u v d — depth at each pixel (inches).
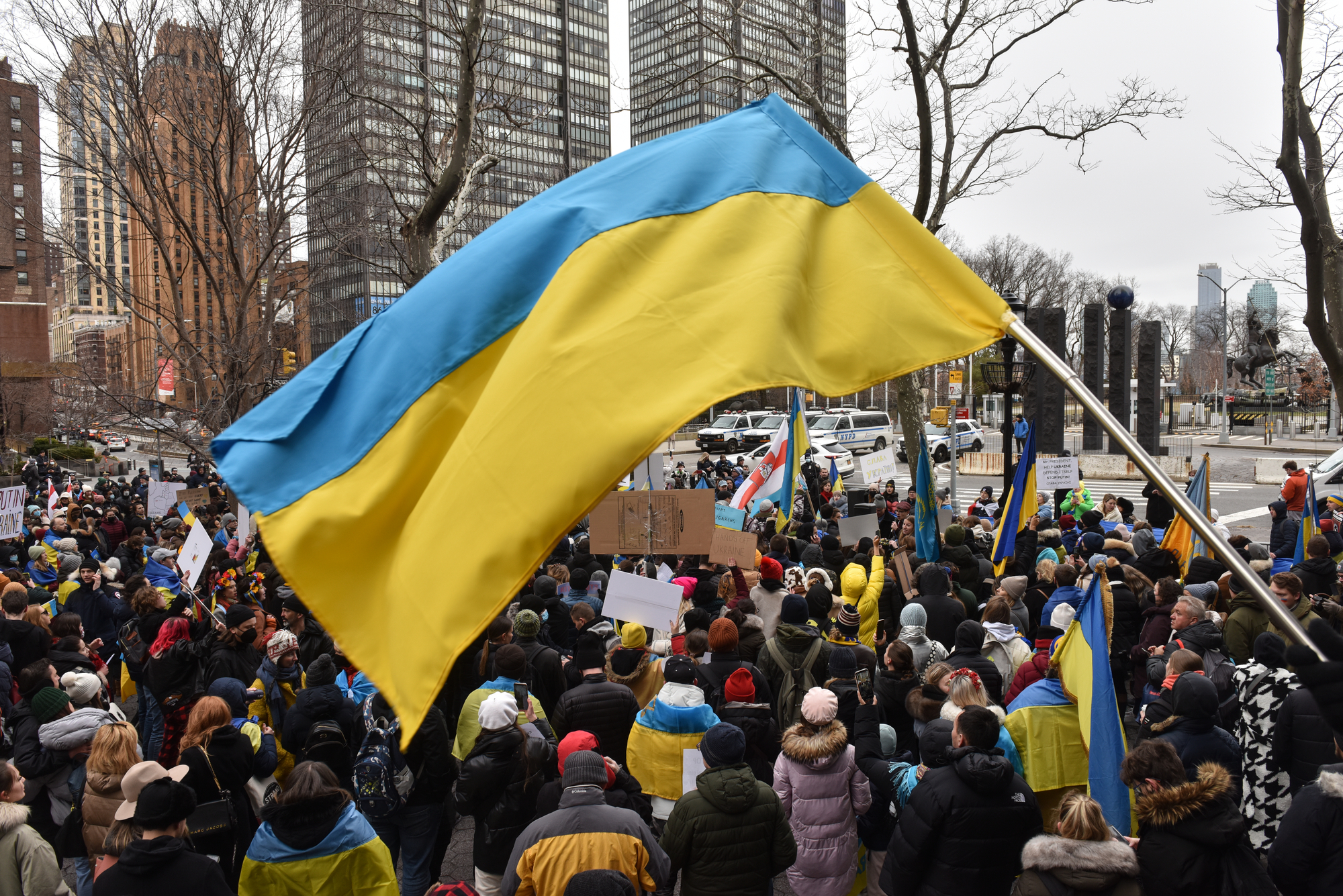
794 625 232.4
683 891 157.6
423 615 96.2
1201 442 1980.8
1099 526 502.0
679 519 332.2
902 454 1680.6
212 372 824.3
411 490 113.0
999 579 369.1
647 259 119.5
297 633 288.8
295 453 115.0
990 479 1427.2
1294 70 315.3
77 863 216.7
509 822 185.9
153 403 728.3
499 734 185.0
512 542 96.0
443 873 250.7
